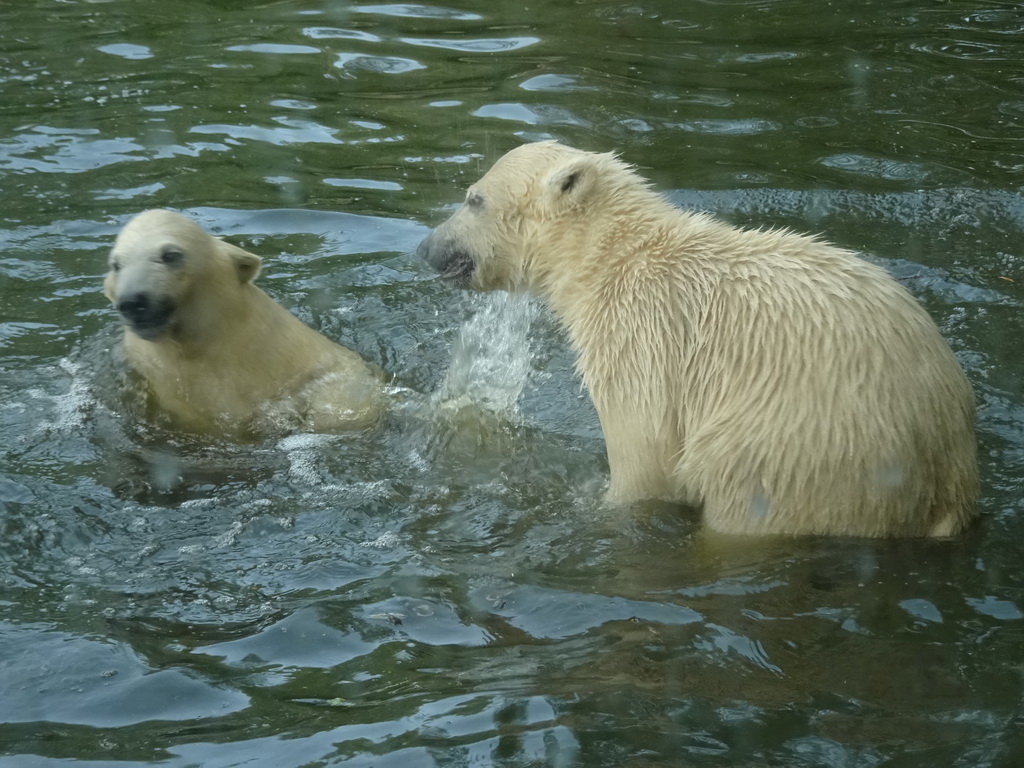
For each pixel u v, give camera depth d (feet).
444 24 61.52
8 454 29.25
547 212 29.43
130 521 26.81
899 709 19.03
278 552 25.58
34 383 32.37
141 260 29.78
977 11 60.95
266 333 32.45
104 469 29.01
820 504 24.43
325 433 31.71
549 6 64.08
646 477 27.09
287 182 44.83
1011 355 32.35
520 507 27.66
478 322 36.70
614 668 20.49
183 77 54.44
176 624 22.70
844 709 19.07
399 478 29.12
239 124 49.67
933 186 42.83
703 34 59.41
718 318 25.68
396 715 19.35
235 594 23.85
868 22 60.13
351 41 59.06
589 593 23.25
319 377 32.81
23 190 43.39
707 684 19.92
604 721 18.92
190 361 31.53
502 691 19.92
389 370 34.42
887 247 38.78
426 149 47.50
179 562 25.11
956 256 38.09
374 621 22.50
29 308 36.01
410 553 25.40
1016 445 28.58
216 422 31.96
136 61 56.29
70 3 64.39
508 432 31.48
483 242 30.94
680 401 26.27
